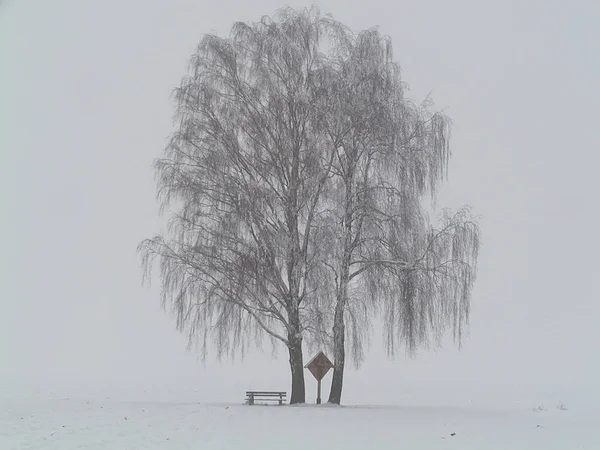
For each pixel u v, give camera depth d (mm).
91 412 24844
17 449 16844
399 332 28297
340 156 28891
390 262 27906
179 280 28344
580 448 17047
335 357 28953
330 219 27688
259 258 27516
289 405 28359
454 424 21656
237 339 28750
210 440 18156
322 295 28125
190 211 28516
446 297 27656
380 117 28062
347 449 16891
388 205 28266
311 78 28891
